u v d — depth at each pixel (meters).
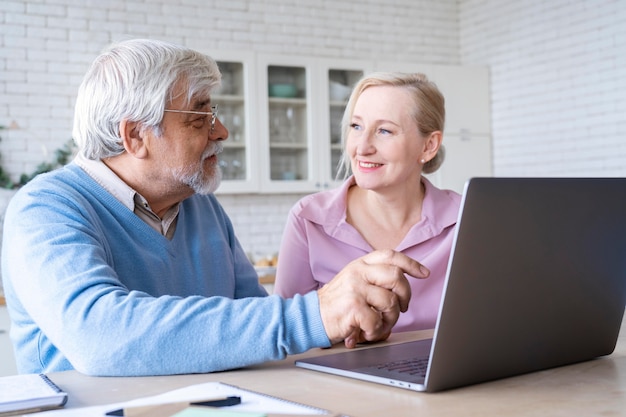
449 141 6.31
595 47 5.69
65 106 5.25
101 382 1.25
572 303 1.30
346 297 1.28
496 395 1.12
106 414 0.99
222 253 1.96
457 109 6.36
